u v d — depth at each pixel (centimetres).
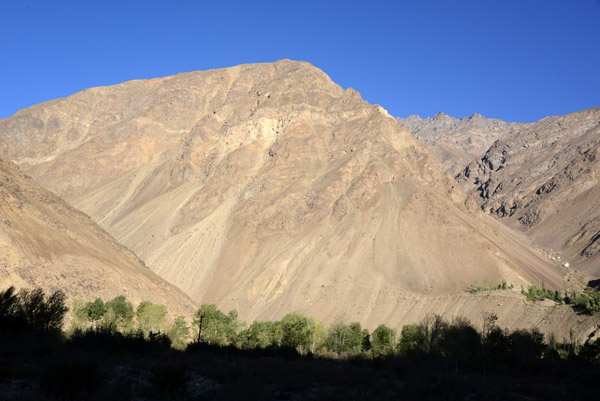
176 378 2756
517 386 3703
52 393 2505
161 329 7869
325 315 16425
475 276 18438
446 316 14500
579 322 11894
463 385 3525
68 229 11662
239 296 18562
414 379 3544
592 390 3606
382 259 19288
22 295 5247
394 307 16125
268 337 8131
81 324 6912
